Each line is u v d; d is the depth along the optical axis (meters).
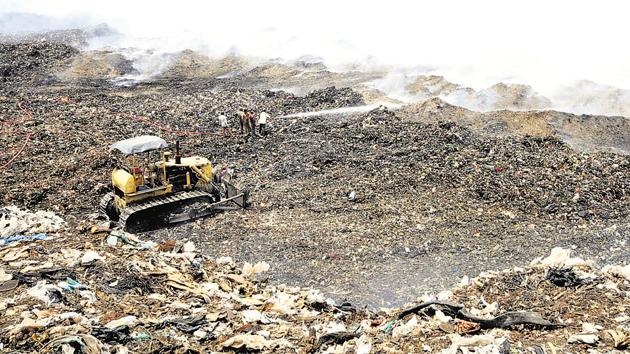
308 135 24.97
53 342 7.77
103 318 9.17
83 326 8.50
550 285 11.20
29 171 20.66
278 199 18.11
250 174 20.42
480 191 18.28
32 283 10.05
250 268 13.76
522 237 15.52
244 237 15.63
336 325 10.08
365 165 20.75
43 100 31.08
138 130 25.94
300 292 12.55
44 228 14.20
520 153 21.70
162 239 15.58
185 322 9.52
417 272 13.83
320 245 15.13
